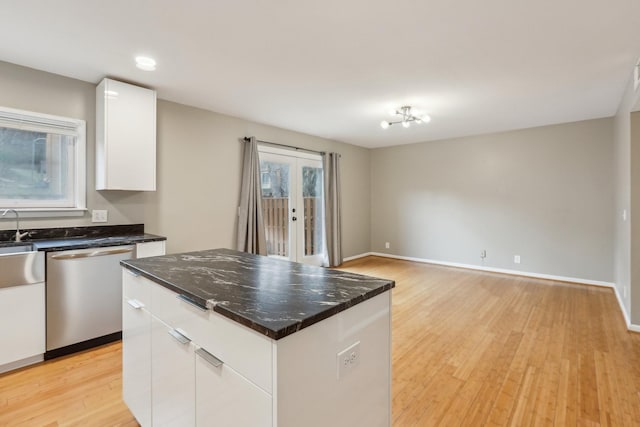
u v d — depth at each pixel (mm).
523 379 2170
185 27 2135
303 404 962
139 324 1569
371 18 2037
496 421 1763
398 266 5770
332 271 1554
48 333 2365
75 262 2469
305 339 961
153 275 1447
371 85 3172
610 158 4363
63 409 1853
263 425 914
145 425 1529
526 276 5023
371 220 6832
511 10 1955
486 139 5375
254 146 4387
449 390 2051
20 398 1946
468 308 3578
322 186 5723
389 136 5605
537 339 2787
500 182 5250
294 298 1130
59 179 2938
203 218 3969
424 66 2748
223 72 2857
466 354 2525
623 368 2299
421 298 3934
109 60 2604
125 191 3287
